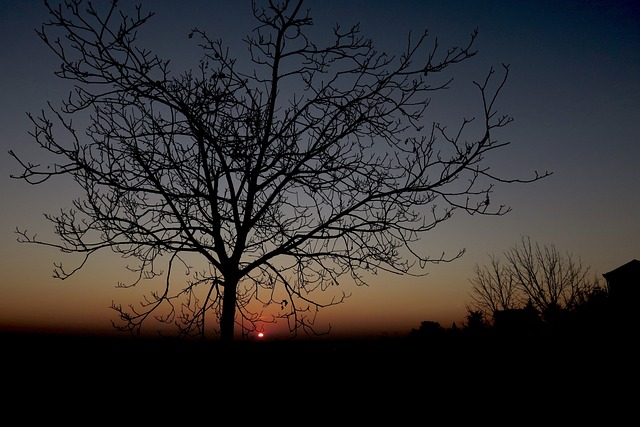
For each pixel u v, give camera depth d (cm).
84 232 590
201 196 608
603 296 2194
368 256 654
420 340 2322
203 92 604
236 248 632
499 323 2305
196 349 587
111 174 570
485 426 1148
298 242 643
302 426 1004
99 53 536
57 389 1148
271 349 657
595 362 1667
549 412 1243
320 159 645
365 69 636
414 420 1214
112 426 882
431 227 606
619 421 1108
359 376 1541
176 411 697
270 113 636
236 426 549
